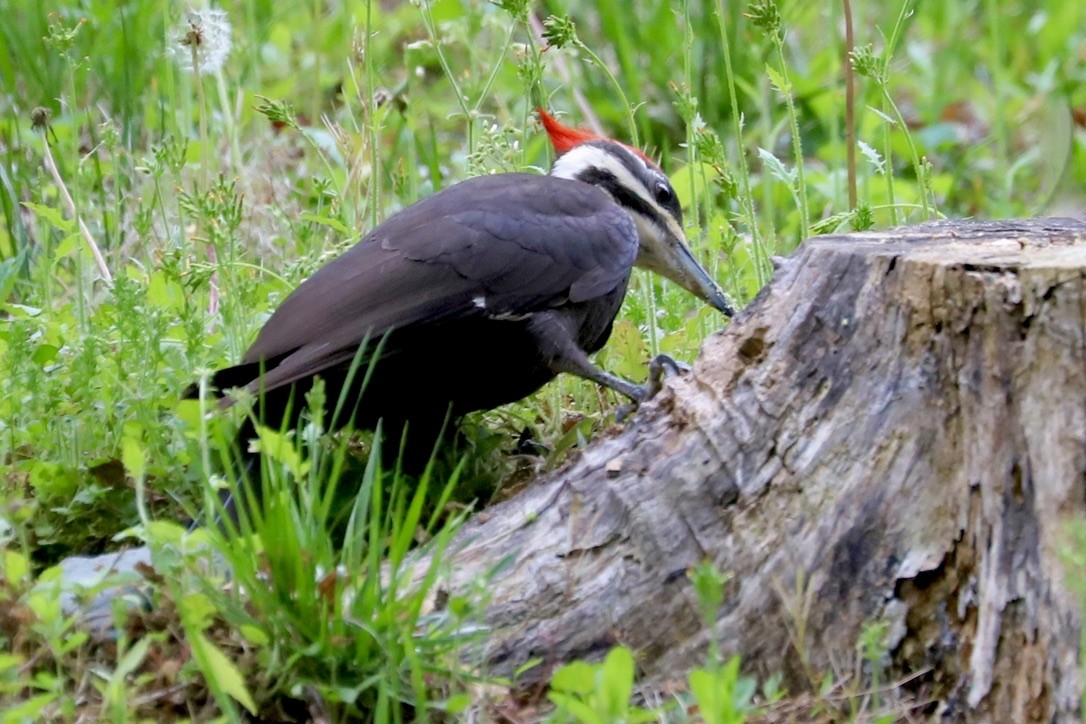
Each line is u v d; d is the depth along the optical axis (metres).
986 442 6.93
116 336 10.20
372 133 11.62
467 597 6.84
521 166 11.78
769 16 10.49
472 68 13.96
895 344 7.24
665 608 7.40
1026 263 6.93
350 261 9.10
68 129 13.70
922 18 19.78
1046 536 6.73
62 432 9.07
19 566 7.16
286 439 7.20
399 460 8.48
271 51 16.98
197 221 11.34
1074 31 18.94
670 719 6.73
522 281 9.40
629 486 7.62
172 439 8.91
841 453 7.29
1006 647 6.79
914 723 6.91
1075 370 6.72
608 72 11.26
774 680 6.87
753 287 11.79
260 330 9.08
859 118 16.34
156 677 6.84
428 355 9.13
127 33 14.68
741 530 7.40
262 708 6.79
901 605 7.07
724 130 16.08
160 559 6.84
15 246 12.53
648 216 11.10
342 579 6.75
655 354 10.63
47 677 6.56
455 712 6.50
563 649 7.41
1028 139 17.09
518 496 8.07
